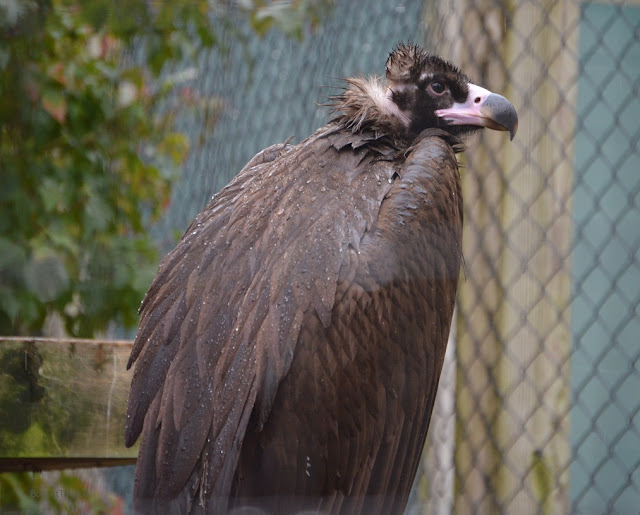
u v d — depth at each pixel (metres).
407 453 6.39
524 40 9.07
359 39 8.70
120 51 7.76
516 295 9.44
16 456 6.48
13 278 6.38
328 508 5.85
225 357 5.75
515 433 9.53
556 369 9.49
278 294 5.77
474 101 7.43
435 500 9.62
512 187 9.38
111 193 7.32
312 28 8.23
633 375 9.97
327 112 7.84
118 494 7.79
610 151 9.66
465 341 9.54
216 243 6.26
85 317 6.70
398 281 6.01
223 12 7.90
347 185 6.34
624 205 9.71
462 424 9.59
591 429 9.52
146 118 8.23
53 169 6.85
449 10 8.98
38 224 6.60
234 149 8.80
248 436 5.62
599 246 9.91
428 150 6.71
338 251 5.90
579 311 10.02
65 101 7.34
